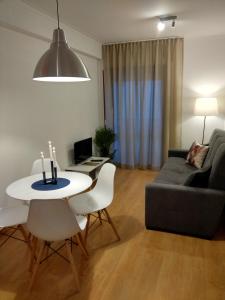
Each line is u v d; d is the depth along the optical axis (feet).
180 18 11.19
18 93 9.57
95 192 8.91
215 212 8.13
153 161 16.47
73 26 12.16
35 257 7.25
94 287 6.43
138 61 15.55
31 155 10.50
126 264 7.30
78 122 14.47
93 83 16.21
